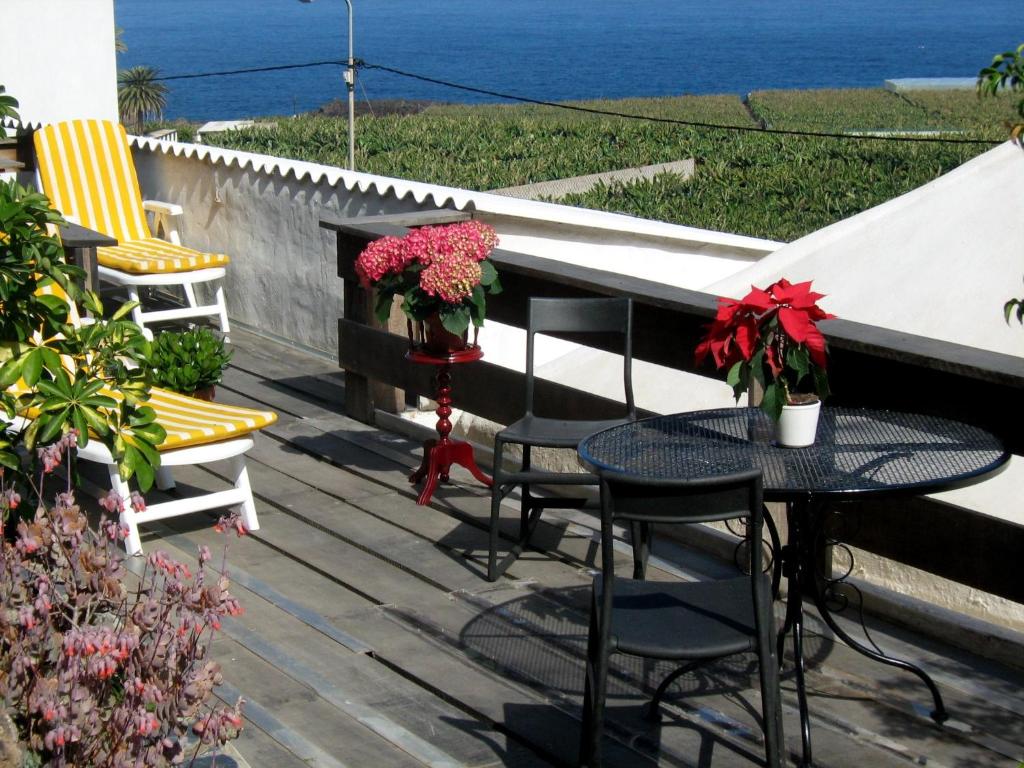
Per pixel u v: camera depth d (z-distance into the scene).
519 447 5.02
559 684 3.16
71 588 2.31
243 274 7.34
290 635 3.45
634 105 72.06
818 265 5.16
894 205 5.30
